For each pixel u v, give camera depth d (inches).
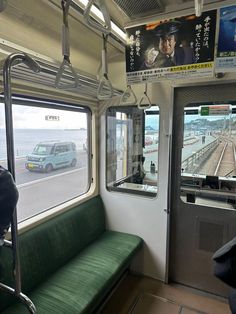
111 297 97.3
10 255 67.1
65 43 50.7
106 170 117.3
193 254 102.0
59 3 59.6
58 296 69.7
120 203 114.7
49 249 81.9
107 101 112.1
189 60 67.3
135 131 108.0
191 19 65.3
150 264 110.0
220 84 88.6
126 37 75.8
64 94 91.0
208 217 97.6
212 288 99.0
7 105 36.9
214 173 94.7
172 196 103.0
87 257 92.2
